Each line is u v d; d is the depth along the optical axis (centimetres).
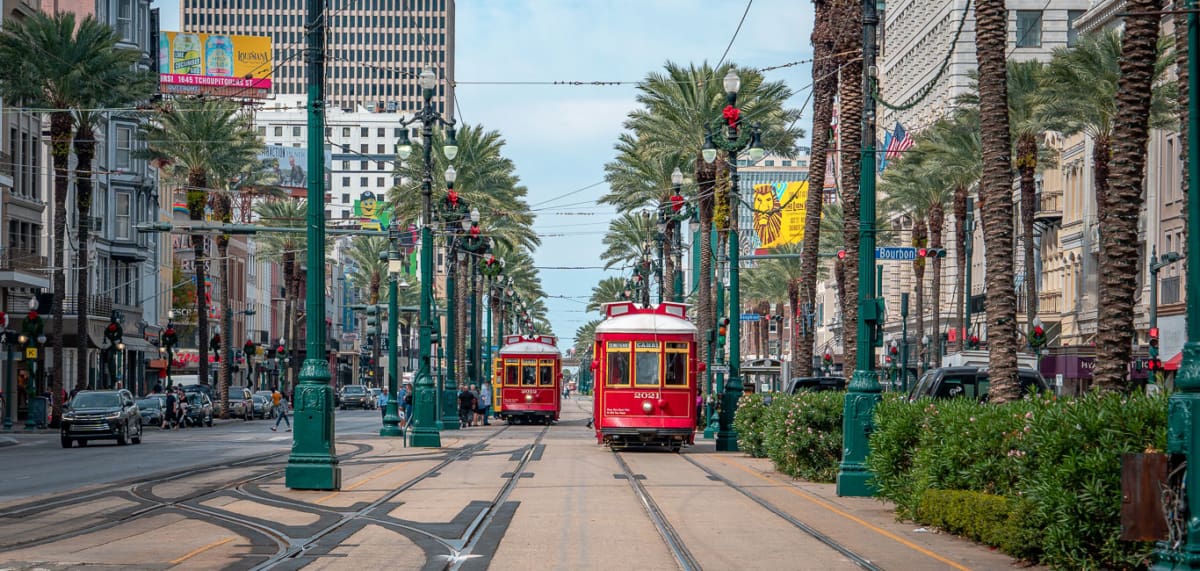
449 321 6366
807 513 2144
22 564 1508
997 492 1723
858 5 3900
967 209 6981
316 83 2584
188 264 11156
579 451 4241
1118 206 2447
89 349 8425
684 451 4328
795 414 2866
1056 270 7975
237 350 12594
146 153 7431
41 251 7631
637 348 4278
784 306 13675
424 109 4406
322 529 1881
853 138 3912
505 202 7806
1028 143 5988
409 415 5797
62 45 6109
